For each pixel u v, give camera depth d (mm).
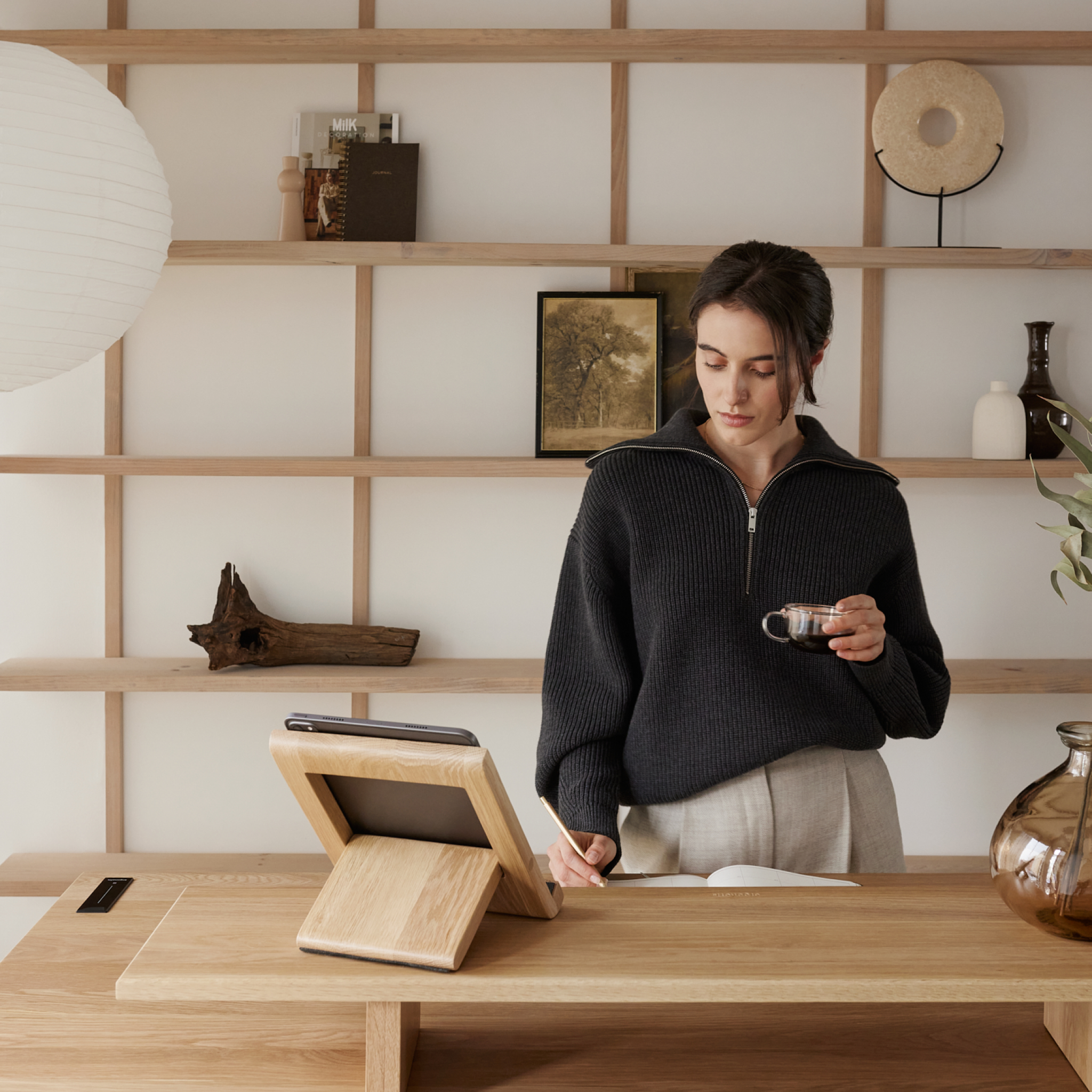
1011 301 2367
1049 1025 989
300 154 2336
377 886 901
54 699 2422
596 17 2330
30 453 2383
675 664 1359
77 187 1387
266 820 2449
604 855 1249
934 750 2430
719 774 1334
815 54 2258
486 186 2352
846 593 1356
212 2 2322
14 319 1425
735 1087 905
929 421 2389
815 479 1360
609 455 1411
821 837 1358
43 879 2258
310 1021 1011
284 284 2373
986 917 949
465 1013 1031
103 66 2326
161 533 2408
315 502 2410
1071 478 2363
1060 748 2426
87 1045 949
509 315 2375
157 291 2375
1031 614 2410
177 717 2432
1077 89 2326
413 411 2393
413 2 2326
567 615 1476
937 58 2275
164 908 1191
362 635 2312
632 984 817
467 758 829
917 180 2270
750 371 1230
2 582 2410
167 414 2393
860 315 2363
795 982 814
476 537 2412
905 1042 977
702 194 2354
